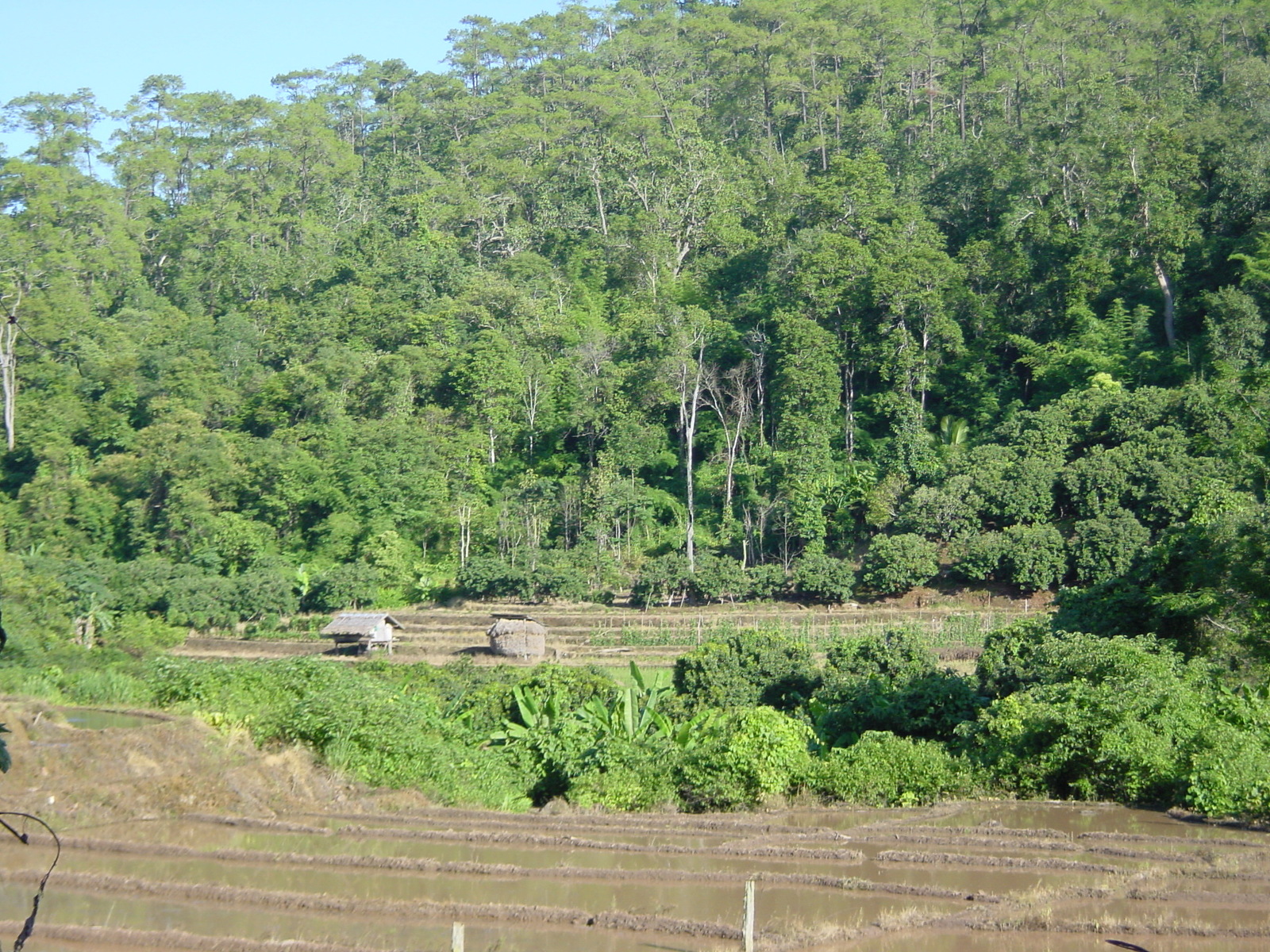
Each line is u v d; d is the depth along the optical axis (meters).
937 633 58.28
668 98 133.50
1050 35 120.12
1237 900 19.16
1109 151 88.56
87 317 105.12
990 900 19.02
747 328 90.94
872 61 126.75
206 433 87.19
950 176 101.06
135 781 25.23
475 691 37.34
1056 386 81.44
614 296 103.56
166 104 147.00
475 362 90.25
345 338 99.81
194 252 120.31
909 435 78.56
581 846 22.80
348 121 152.12
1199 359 76.31
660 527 83.12
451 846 22.88
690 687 38.81
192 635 68.81
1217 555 35.19
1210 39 116.38
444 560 81.00
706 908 18.81
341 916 18.50
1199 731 27.11
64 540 81.31
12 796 24.06
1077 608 38.69
